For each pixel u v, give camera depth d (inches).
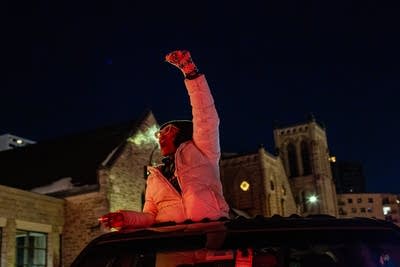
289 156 3068.4
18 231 1040.2
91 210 1133.7
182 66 156.9
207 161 157.9
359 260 115.8
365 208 4515.3
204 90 157.0
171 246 115.8
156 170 162.6
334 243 111.6
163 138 172.2
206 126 157.1
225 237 112.7
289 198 2394.2
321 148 3093.0
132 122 1375.5
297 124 3080.7
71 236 1136.8
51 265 1090.1
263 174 2160.4
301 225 113.2
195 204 151.2
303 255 117.7
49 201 1120.2
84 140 1409.9
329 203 2955.2
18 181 1337.4
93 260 121.4
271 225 113.6
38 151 1494.8
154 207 160.9
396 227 118.4
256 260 114.3
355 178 5457.7
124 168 1216.8
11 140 4539.9
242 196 2183.8
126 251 119.3
